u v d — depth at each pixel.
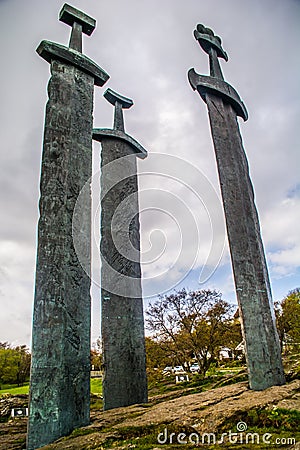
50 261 5.81
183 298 15.98
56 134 6.68
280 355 6.93
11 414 7.42
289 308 20.45
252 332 6.66
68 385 5.37
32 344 5.27
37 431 4.88
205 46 9.25
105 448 4.23
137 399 7.96
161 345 15.95
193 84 8.28
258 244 7.60
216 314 15.74
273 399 5.25
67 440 4.71
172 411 5.43
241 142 8.70
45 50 7.12
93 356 18.44
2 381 22.19
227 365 17.95
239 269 7.07
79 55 7.61
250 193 8.21
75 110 7.13
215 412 5.00
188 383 10.35
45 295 5.58
